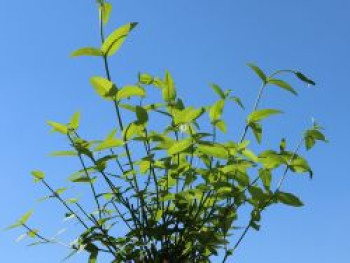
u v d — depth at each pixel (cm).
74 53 101
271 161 103
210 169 103
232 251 104
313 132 107
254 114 106
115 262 102
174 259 100
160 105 113
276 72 109
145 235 101
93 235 102
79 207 105
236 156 104
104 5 104
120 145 100
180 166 103
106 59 102
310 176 104
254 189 102
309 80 108
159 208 103
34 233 108
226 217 103
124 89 100
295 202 103
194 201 104
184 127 103
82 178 103
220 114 112
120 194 102
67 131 103
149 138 102
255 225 105
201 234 100
